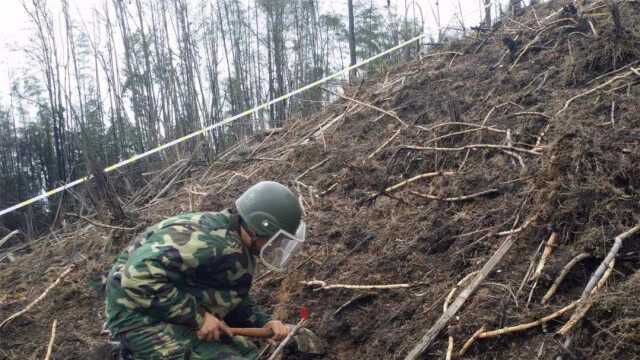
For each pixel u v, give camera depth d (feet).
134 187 26.84
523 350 8.16
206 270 7.82
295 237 7.99
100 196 18.89
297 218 8.01
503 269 9.55
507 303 8.82
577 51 14.82
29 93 41.37
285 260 8.00
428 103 16.37
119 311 7.86
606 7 15.92
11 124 46.21
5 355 12.49
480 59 17.81
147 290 7.36
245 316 9.08
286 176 16.63
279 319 10.98
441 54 19.74
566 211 9.53
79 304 13.82
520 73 15.56
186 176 22.04
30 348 12.63
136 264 7.41
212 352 7.97
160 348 7.68
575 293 8.58
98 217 18.57
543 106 13.51
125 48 32.99
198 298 7.91
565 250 9.24
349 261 11.67
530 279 9.04
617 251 8.55
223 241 7.74
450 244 10.90
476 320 8.82
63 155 35.45
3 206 43.70
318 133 18.35
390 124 16.53
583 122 11.42
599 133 10.64
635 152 9.87
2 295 15.30
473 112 14.97
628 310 7.63
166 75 32.53
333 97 24.11
